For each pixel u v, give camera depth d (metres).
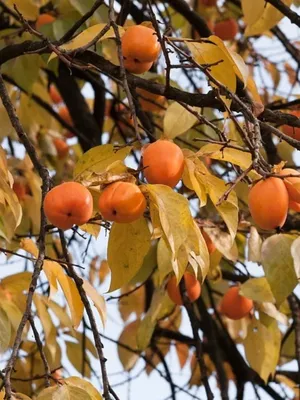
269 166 3.08
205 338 4.34
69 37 3.45
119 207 2.98
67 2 3.84
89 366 4.16
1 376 3.14
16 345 2.99
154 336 4.37
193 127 3.95
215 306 4.49
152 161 3.03
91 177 3.01
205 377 3.71
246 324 3.96
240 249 4.11
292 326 4.12
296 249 3.20
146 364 4.43
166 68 3.24
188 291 3.71
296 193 3.04
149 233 3.13
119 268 3.14
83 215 3.00
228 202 3.11
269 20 3.77
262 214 3.03
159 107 4.00
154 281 4.06
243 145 3.75
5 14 4.18
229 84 3.28
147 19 4.21
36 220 4.04
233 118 3.13
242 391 4.43
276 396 4.49
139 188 3.00
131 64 3.24
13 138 4.44
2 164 3.29
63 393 3.03
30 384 4.02
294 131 3.42
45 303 3.59
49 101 4.70
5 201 3.40
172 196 2.99
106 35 3.27
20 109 4.55
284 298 3.30
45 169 3.23
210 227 3.62
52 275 3.27
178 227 2.98
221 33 4.45
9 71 3.99
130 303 4.57
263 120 3.30
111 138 4.54
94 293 3.29
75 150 5.05
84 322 4.07
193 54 3.26
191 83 4.59
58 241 4.51
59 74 4.45
